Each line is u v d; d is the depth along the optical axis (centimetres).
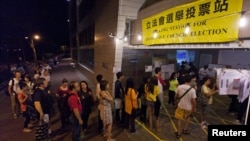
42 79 489
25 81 691
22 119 717
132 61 922
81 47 2156
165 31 620
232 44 406
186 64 1052
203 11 471
